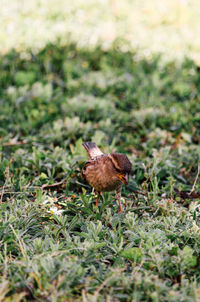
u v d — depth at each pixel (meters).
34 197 9.92
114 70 20.12
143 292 6.60
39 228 8.71
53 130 13.72
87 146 10.66
